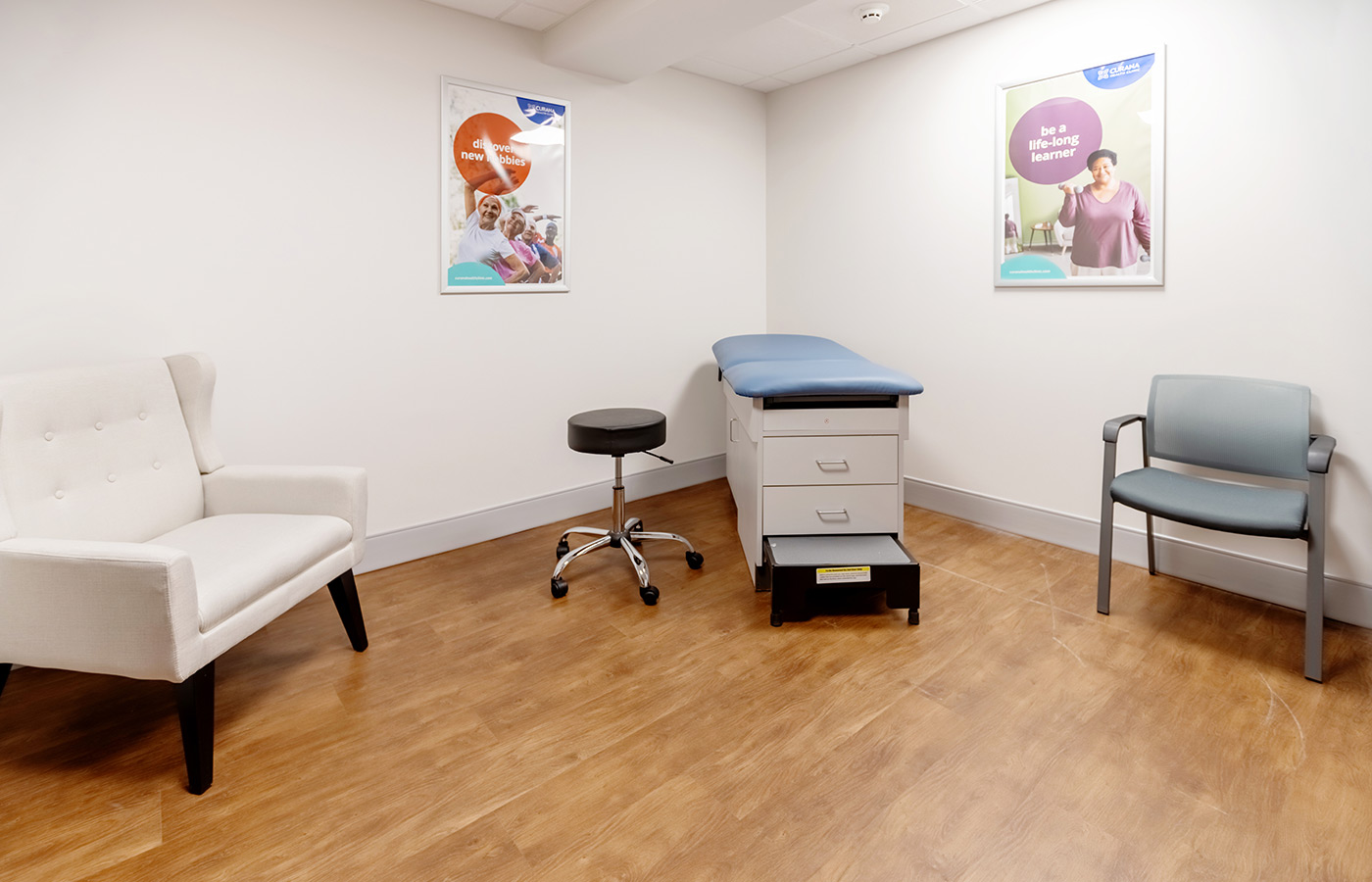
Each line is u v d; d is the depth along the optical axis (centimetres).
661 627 251
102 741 189
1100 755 180
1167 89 272
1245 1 250
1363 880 141
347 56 278
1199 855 148
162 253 244
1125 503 244
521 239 334
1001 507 343
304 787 171
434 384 315
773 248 435
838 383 254
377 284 294
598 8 293
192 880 143
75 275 228
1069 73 297
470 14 307
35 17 215
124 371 218
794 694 209
